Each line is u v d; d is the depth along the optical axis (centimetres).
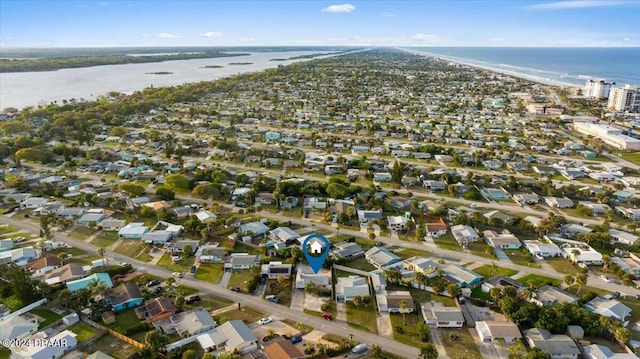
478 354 8431
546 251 12406
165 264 11656
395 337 8888
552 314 9138
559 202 16150
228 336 8481
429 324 9250
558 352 8300
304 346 8500
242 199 16000
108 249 12456
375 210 15062
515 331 8806
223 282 10825
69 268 10806
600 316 9200
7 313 9288
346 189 16588
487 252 12462
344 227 14162
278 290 10456
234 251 12394
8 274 9856
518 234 13850
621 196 16588
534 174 19950
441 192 17562
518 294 10119
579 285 10588
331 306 9906
